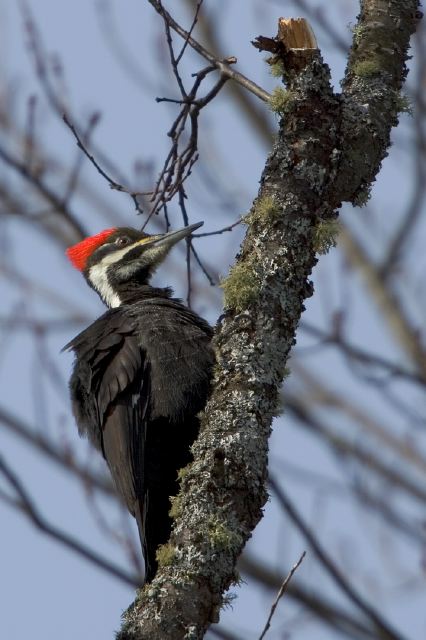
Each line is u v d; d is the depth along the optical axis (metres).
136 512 11.09
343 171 9.37
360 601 13.89
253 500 8.44
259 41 9.30
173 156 11.76
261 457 8.59
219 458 8.48
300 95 9.25
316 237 9.13
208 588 8.05
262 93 10.83
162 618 7.90
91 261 14.14
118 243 14.11
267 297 8.96
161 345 11.37
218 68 11.14
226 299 9.06
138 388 11.30
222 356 8.95
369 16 10.06
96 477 14.24
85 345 11.98
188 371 11.24
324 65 9.33
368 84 9.75
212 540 8.16
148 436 11.26
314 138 9.20
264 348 8.87
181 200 12.26
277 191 9.14
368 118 9.52
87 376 11.82
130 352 11.39
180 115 11.52
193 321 11.83
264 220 9.12
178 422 11.20
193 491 8.41
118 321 11.74
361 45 9.98
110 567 12.33
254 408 8.70
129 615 8.04
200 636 7.91
